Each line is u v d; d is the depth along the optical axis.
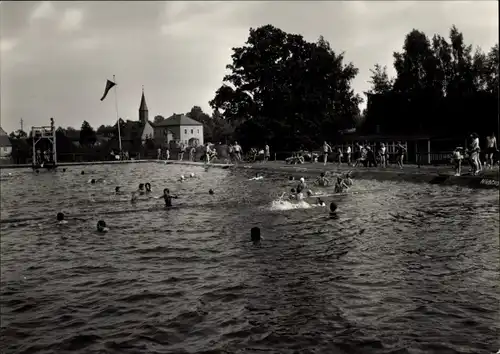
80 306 11.08
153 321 10.05
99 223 19.81
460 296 11.02
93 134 136.00
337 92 80.38
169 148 98.50
